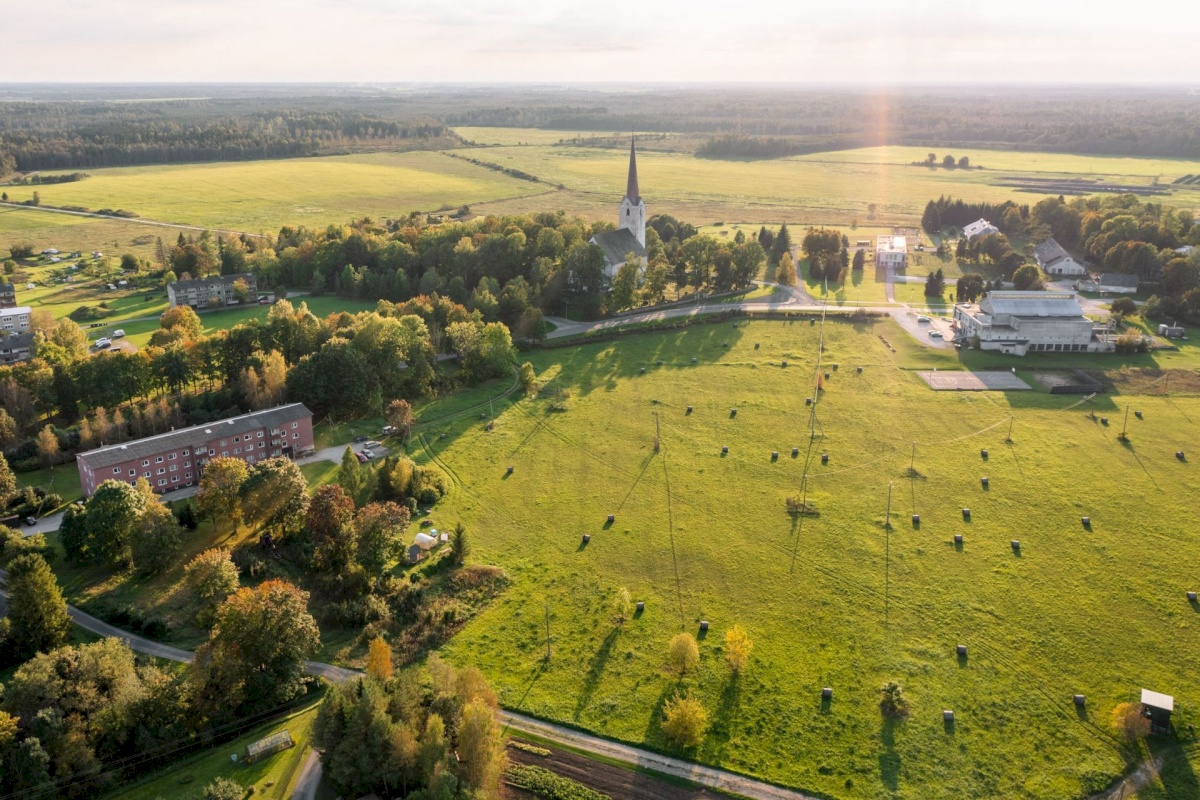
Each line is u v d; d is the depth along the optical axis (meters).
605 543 114.94
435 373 173.88
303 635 87.94
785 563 109.81
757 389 169.75
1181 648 93.12
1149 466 134.12
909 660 91.44
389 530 108.44
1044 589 103.56
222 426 131.88
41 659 80.44
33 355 174.12
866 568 108.38
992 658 91.75
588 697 86.94
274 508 111.94
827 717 83.69
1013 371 176.62
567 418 157.00
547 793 75.50
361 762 72.81
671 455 141.12
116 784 75.94
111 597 101.69
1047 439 144.00
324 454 140.38
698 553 112.25
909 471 133.50
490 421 155.75
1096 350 187.75
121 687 79.81
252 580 105.00
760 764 78.62
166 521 107.31
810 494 127.50
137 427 141.00
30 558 91.69
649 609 100.75
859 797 74.88
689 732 79.50
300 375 153.62
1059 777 76.81
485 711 76.50
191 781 75.94
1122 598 101.69
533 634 96.75
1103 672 89.69
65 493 124.94
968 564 108.94
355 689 78.38
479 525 119.75
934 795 75.00
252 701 84.31
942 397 163.50
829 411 158.00
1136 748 80.19
